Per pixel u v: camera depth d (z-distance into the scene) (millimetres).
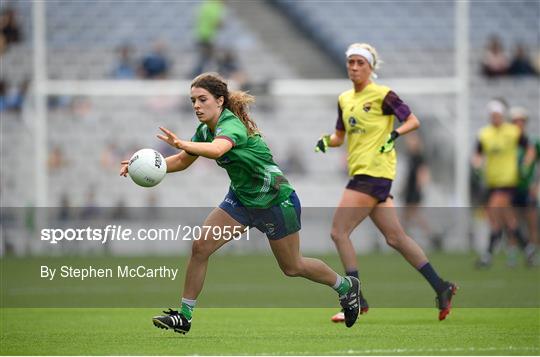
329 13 103688
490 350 26875
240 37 101750
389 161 35781
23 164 90562
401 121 35312
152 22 101875
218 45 101125
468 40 102000
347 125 36125
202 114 28125
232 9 103750
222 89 28250
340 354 25922
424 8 104688
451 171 91812
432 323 34969
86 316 38406
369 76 36031
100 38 100625
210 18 98812
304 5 103812
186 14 103062
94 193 88250
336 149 91688
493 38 98375
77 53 99500
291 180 91000
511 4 104938
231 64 94562
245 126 28281
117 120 93875
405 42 102812
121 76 95812
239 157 27953
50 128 92750
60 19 100875
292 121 94250
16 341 29891
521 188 65562
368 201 35344
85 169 92000
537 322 35000
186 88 89125
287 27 102875
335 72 101000
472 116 97500
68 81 95562
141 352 26812
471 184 86312
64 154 92375
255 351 26750
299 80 100312
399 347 27656
